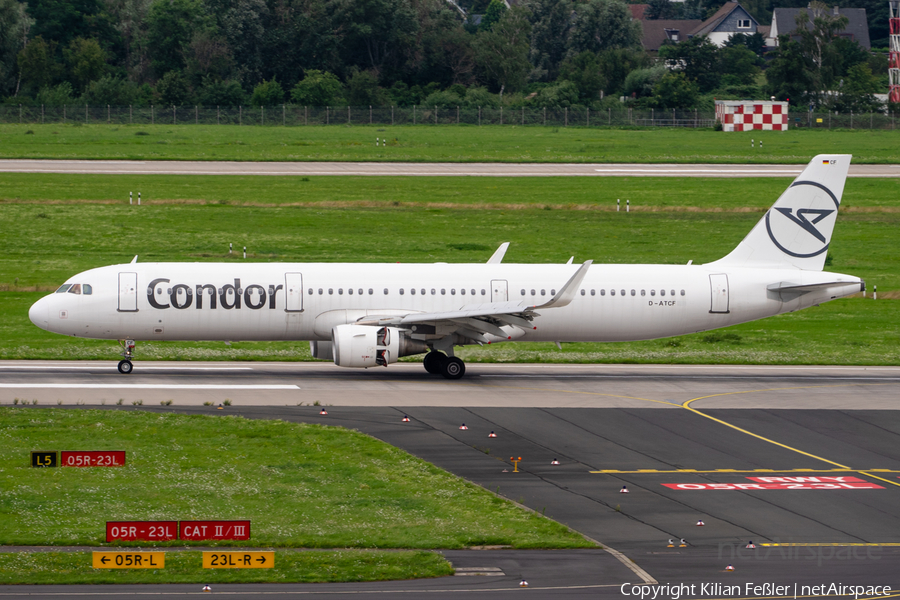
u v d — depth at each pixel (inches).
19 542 3905.0
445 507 4468.5
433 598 3440.0
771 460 5472.4
